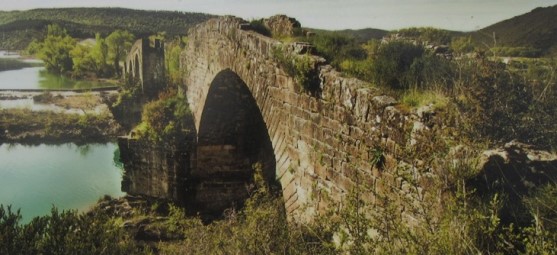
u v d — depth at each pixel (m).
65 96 67.62
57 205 30.48
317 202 10.90
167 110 30.44
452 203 5.81
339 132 9.84
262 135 26.64
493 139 7.26
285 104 12.58
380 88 9.38
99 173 37.72
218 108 25.19
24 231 13.62
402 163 7.71
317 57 11.13
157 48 44.50
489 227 5.29
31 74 103.38
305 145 11.45
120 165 40.00
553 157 6.31
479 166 6.19
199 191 27.50
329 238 8.75
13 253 12.67
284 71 12.48
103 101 59.28
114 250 14.64
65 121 52.75
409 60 13.43
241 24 17.16
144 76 44.41
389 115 8.14
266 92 14.00
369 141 8.73
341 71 11.05
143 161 28.89
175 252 14.98
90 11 183.62
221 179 27.55
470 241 5.24
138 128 30.33
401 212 7.22
